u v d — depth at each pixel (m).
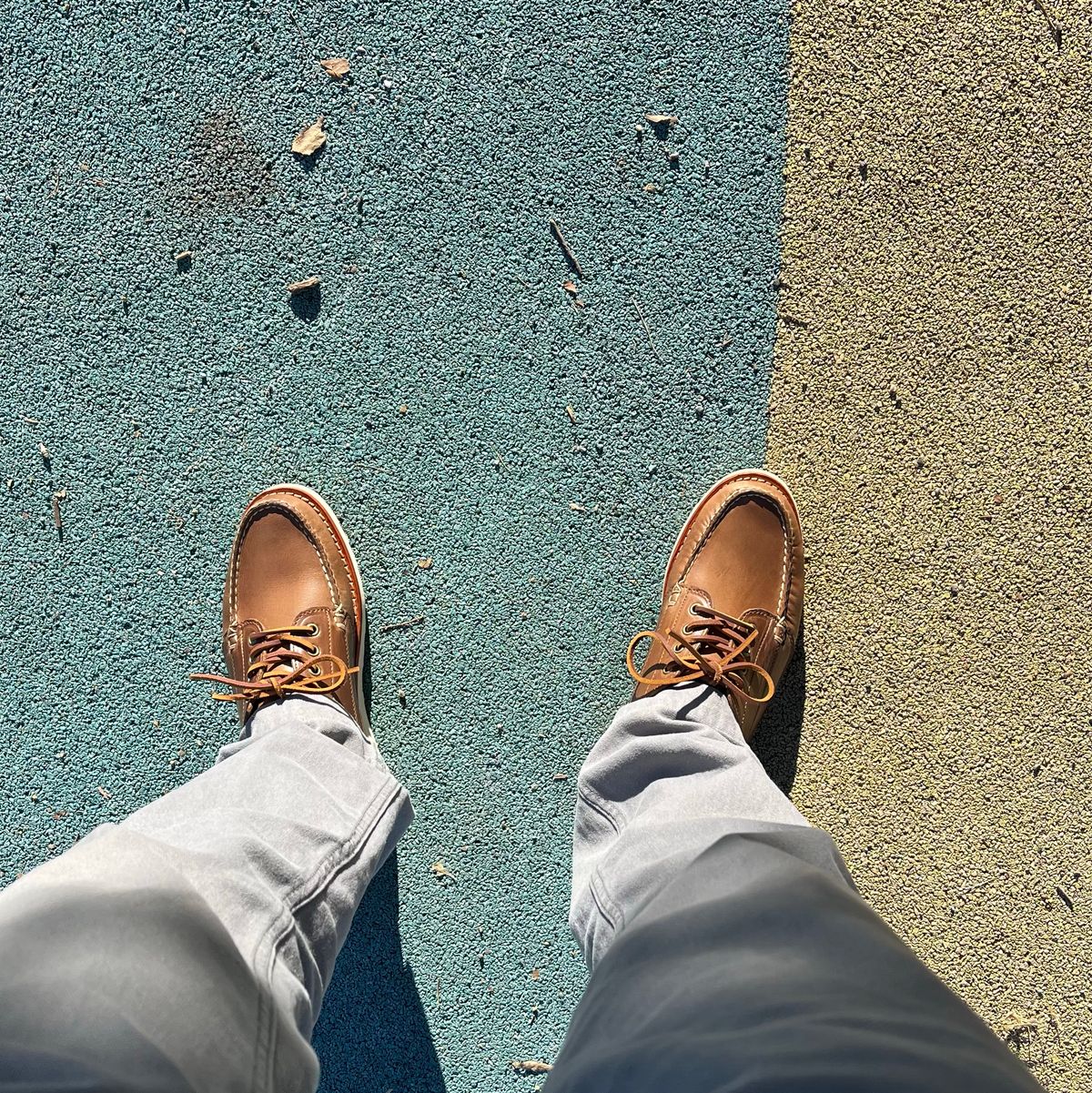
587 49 0.95
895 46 0.94
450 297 0.96
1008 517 0.96
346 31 0.95
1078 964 0.98
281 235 0.96
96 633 0.99
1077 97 0.94
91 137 0.96
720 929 0.61
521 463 0.97
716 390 0.97
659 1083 0.51
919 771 0.98
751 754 0.90
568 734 0.99
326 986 0.81
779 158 0.95
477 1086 1.00
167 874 0.66
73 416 0.98
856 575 0.97
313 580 0.97
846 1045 0.49
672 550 0.98
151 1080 0.54
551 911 0.99
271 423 0.98
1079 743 0.97
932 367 0.96
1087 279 0.95
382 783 0.89
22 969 0.58
